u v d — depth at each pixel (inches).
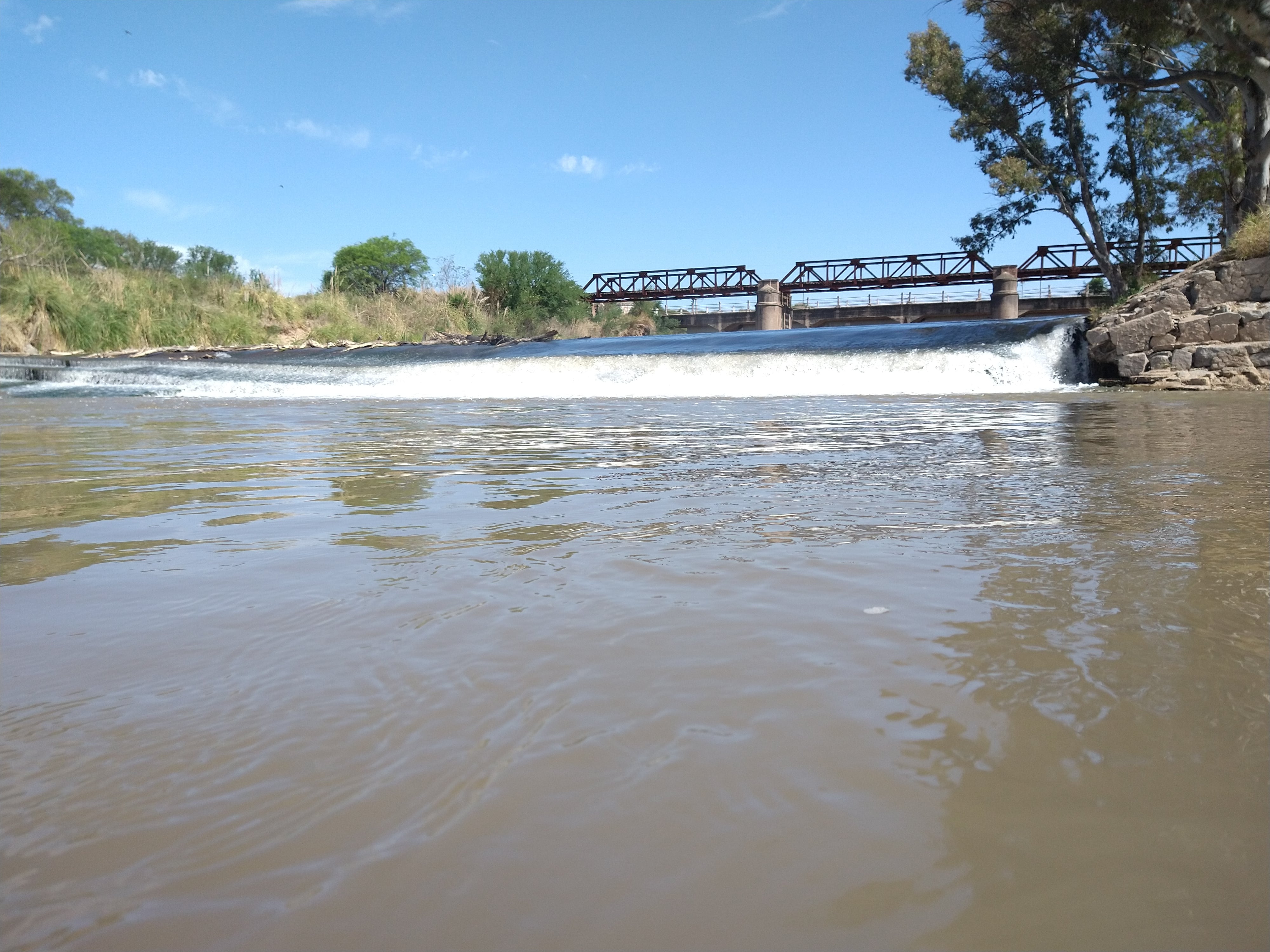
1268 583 68.5
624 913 28.3
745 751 39.7
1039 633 56.4
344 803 35.7
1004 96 968.3
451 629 59.5
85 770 39.3
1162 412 322.3
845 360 639.8
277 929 27.9
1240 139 884.0
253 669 52.1
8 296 1011.3
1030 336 655.1
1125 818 33.5
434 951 26.6
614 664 51.8
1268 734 40.8
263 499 130.0
